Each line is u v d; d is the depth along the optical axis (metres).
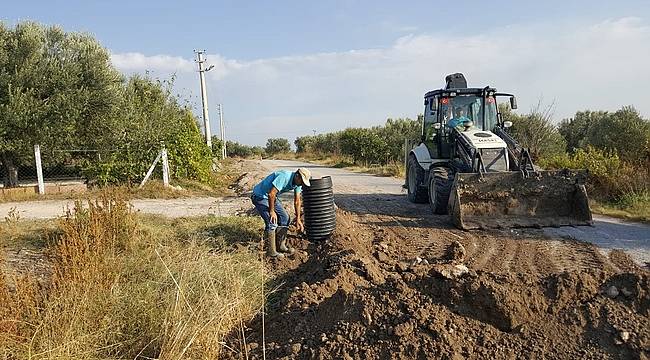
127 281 5.47
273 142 78.38
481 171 9.26
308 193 7.39
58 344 4.05
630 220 9.88
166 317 4.45
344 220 8.46
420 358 3.81
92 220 6.65
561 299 4.14
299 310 4.80
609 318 3.96
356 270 5.68
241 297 5.15
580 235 8.34
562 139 22.23
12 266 6.41
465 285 4.21
